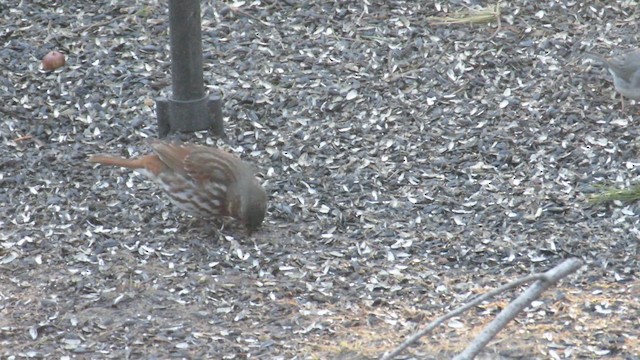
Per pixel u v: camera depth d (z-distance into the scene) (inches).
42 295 413.4
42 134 536.1
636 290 411.2
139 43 609.9
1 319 398.3
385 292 415.8
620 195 470.3
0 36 614.2
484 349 373.1
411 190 489.1
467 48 601.3
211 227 460.4
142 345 382.9
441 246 446.3
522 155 513.3
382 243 448.8
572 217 463.8
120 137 536.7
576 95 561.0
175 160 451.5
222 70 587.5
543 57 593.9
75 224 461.4
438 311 401.4
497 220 463.8
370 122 544.4
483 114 548.1
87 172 502.6
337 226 461.7
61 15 633.0
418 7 636.7
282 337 387.2
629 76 537.6
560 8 635.5
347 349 377.1
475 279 423.2
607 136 527.8
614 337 379.2
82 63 593.0
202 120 537.6
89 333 390.6
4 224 461.1
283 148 525.3
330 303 409.1
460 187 490.3
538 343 376.8
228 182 447.2
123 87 574.9
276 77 580.1
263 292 415.5
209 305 407.8
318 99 561.9
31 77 581.0
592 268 427.5
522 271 428.5
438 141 527.2
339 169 505.7
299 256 439.5
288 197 483.2
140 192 486.9
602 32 616.7
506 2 640.4
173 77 533.6
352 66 589.0
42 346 382.9
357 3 637.9
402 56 597.0
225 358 374.0
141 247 445.7
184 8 523.2
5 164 505.7
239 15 629.9
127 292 414.6
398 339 382.9
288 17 629.6
